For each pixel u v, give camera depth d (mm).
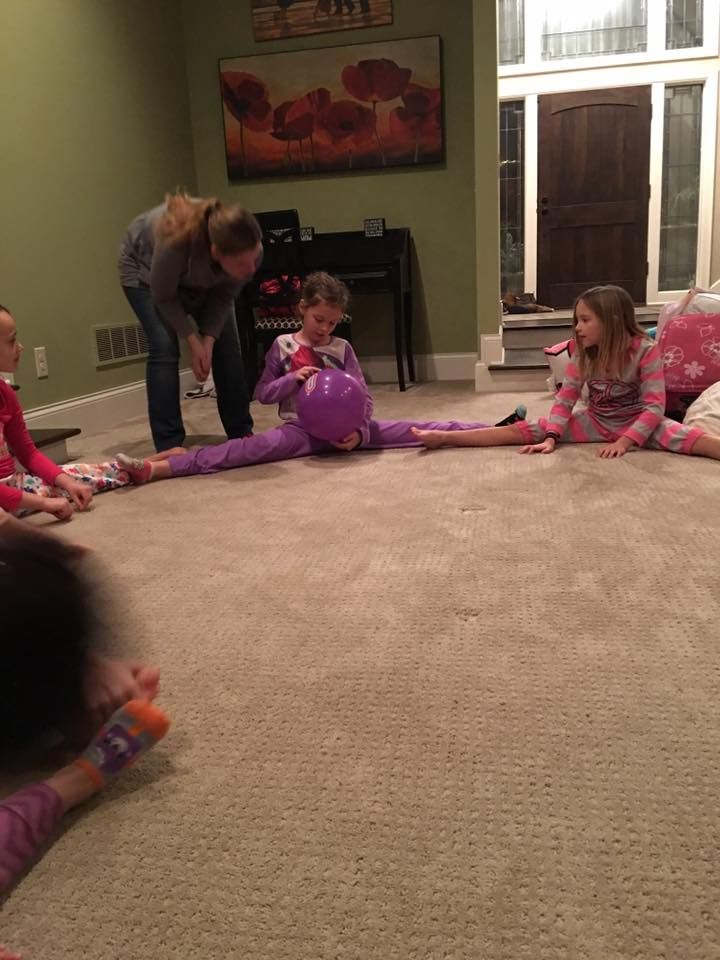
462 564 1447
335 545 1586
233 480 2197
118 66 3805
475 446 2473
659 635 1139
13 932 676
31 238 3098
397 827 780
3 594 685
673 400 2646
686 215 6293
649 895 683
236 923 676
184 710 1001
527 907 676
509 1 6051
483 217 4008
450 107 4453
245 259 2158
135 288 2576
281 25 4477
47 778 843
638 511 1706
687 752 876
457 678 1048
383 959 632
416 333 4773
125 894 713
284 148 4633
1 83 2914
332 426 2352
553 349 3715
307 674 1074
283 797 832
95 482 2125
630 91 6039
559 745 898
